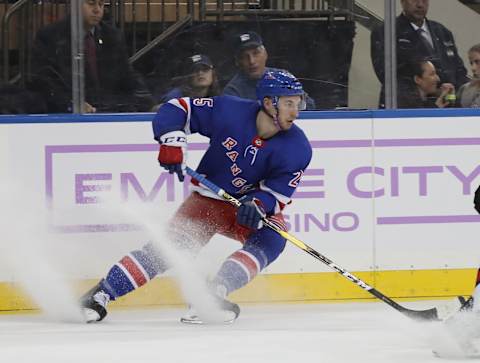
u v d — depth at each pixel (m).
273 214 14.27
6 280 15.84
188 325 14.27
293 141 14.07
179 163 13.95
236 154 14.11
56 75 16.41
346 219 16.53
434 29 17.03
